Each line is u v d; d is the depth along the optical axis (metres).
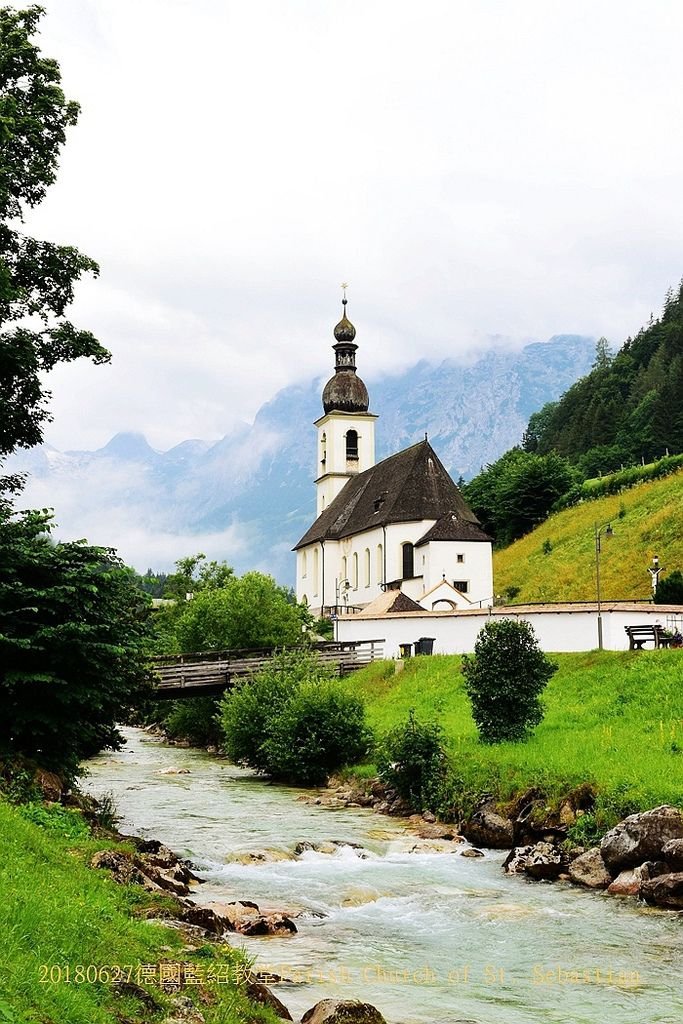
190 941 13.20
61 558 24.75
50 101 34.66
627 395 192.25
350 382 119.88
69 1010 9.14
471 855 25.64
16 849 14.81
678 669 36.69
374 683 52.00
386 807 33.12
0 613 23.38
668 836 21.53
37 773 22.77
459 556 80.62
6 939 10.16
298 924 18.17
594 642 47.59
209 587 80.44
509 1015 13.23
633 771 26.56
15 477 33.72
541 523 125.19
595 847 23.31
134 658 26.42
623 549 94.88
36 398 34.47
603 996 14.13
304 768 40.19
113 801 34.38
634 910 19.56
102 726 27.27
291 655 51.88
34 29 35.50
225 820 30.84
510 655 34.41
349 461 117.88
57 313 37.81
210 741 61.38
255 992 11.95
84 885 14.47
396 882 22.28
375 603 75.06
